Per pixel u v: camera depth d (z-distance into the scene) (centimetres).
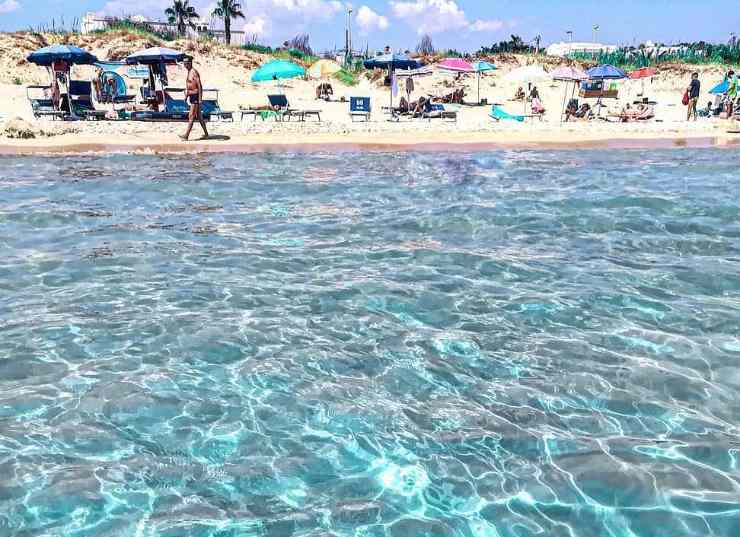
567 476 333
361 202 959
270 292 590
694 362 456
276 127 1842
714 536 292
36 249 708
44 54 1817
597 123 2089
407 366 451
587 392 416
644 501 314
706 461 345
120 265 659
